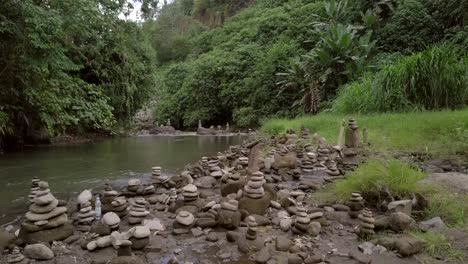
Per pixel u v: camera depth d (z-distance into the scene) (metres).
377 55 16.17
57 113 9.20
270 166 5.64
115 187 4.89
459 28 14.77
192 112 27.16
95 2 10.76
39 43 7.67
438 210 3.43
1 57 7.86
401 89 9.21
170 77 31.75
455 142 5.88
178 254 2.81
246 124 21.98
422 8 17.22
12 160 7.29
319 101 15.77
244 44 27.58
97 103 10.52
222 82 25.88
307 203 4.02
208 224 3.31
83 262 2.66
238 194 3.87
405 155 5.68
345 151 5.64
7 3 7.36
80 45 11.51
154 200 4.15
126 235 2.88
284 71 20.91
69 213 3.68
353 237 3.14
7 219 3.65
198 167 5.60
